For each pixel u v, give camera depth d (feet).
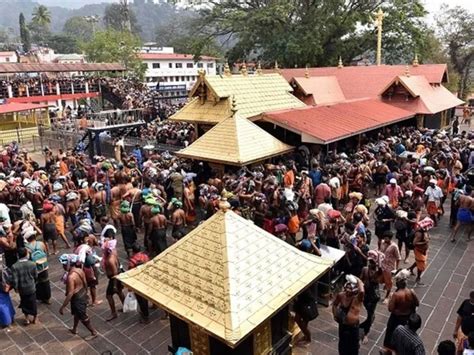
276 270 20.57
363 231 33.83
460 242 45.29
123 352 29.53
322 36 149.79
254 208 41.09
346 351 25.61
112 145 87.45
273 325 21.50
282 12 145.59
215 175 56.70
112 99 148.56
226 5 168.76
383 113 81.00
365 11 153.69
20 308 33.86
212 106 70.85
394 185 45.62
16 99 132.16
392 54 159.53
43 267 35.09
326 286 33.42
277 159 61.87
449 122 109.50
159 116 120.67
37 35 454.81
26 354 29.60
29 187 49.08
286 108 74.64
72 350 29.91
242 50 162.30
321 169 54.60
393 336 22.54
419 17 155.12
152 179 54.24
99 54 227.20
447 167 56.18
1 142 110.52
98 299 36.55
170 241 46.42
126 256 44.16
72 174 60.18
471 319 24.21
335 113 73.87
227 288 18.58
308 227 35.09
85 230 36.27
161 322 32.94
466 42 203.31
